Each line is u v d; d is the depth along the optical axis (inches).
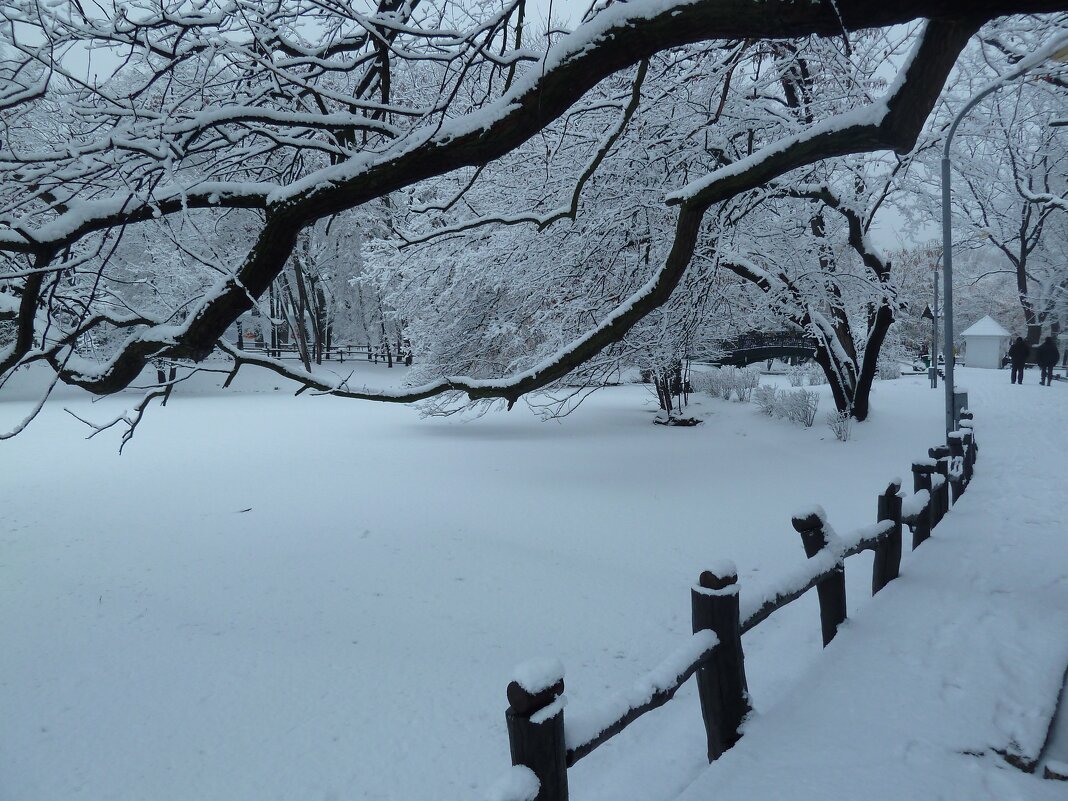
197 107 198.7
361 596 309.3
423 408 842.8
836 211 633.0
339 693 224.1
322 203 142.7
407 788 175.3
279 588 323.3
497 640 260.1
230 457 681.0
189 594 318.3
